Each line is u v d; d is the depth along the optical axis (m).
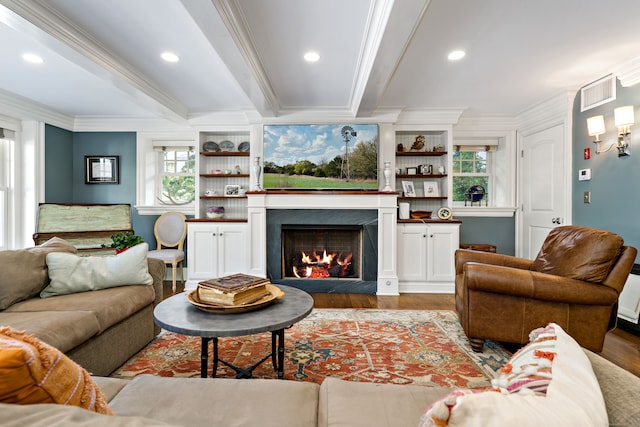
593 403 0.54
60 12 2.03
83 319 1.65
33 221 3.92
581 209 3.44
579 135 3.45
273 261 3.98
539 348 0.69
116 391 1.01
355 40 2.40
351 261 4.20
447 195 4.25
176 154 4.72
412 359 2.14
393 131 4.14
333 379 1.10
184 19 2.12
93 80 3.16
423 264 3.99
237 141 4.53
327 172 4.12
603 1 1.98
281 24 2.20
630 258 2.00
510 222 4.46
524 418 0.46
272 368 2.00
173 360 2.09
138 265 2.24
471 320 2.19
